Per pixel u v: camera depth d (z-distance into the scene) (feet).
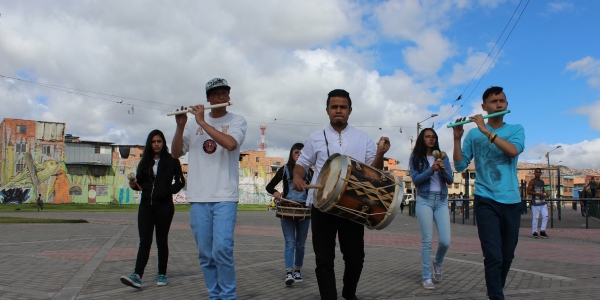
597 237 44.62
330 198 13.32
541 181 44.83
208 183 14.89
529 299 17.02
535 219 44.55
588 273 22.76
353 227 14.58
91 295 17.44
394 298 17.40
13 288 18.42
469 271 23.45
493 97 15.57
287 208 20.15
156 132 19.94
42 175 202.39
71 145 208.74
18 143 199.00
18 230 48.26
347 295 15.23
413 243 38.68
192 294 17.95
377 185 13.66
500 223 14.93
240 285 19.98
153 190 19.48
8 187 195.00
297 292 18.67
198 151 15.33
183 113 15.20
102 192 213.87
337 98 15.28
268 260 27.37
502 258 14.55
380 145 14.67
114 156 218.38
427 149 20.31
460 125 15.83
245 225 63.57
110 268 23.58
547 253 31.40
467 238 42.73
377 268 24.63
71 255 28.30
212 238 15.01
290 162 21.27
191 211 15.26
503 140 14.46
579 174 314.55
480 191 15.01
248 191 277.23
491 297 14.23
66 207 164.66
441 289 19.11
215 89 15.53
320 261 14.02
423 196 19.85
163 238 19.70
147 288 19.01
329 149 15.17
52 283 19.54
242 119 15.69
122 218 81.00
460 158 16.01
